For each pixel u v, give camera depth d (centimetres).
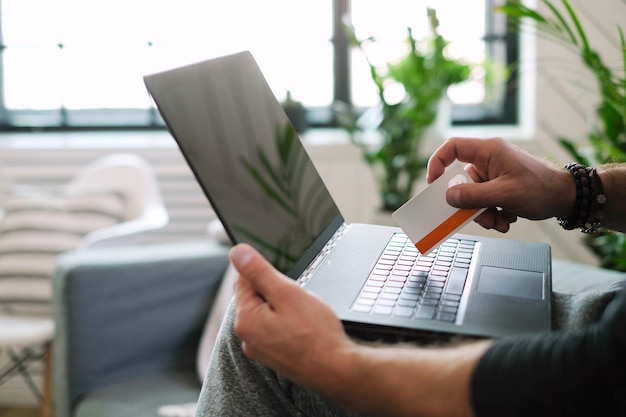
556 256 276
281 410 86
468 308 78
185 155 80
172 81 84
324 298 81
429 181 101
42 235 250
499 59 294
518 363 61
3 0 300
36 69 304
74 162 284
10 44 303
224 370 87
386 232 105
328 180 281
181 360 218
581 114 273
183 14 295
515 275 88
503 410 61
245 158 90
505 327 74
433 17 251
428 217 91
